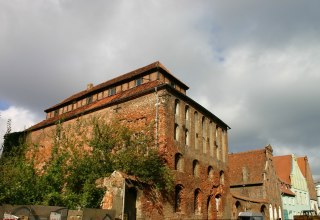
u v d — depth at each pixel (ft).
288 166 182.91
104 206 64.03
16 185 62.49
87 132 96.84
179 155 83.41
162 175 72.95
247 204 113.50
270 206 134.72
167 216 72.59
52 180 68.85
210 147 99.40
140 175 69.92
